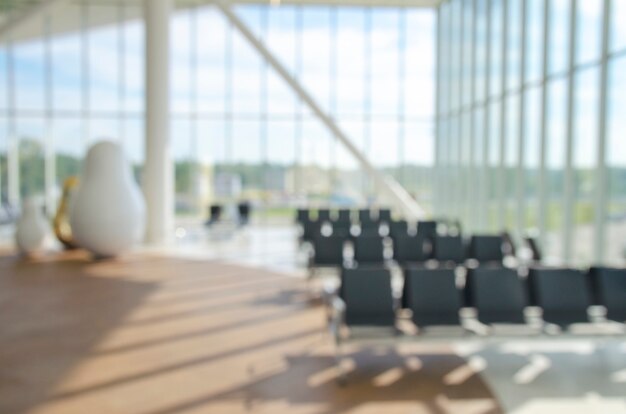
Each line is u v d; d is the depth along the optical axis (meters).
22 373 4.66
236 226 15.41
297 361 5.01
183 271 9.39
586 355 5.24
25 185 17.86
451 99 15.48
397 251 8.23
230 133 17.53
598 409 4.05
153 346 5.39
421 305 5.12
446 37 15.95
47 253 11.20
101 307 6.90
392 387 4.44
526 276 5.46
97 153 10.31
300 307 6.93
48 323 6.18
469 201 13.54
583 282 5.28
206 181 17.69
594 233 8.05
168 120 12.73
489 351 5.34
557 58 9.33
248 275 9.05
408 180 17.19
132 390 4.32
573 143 8.67
